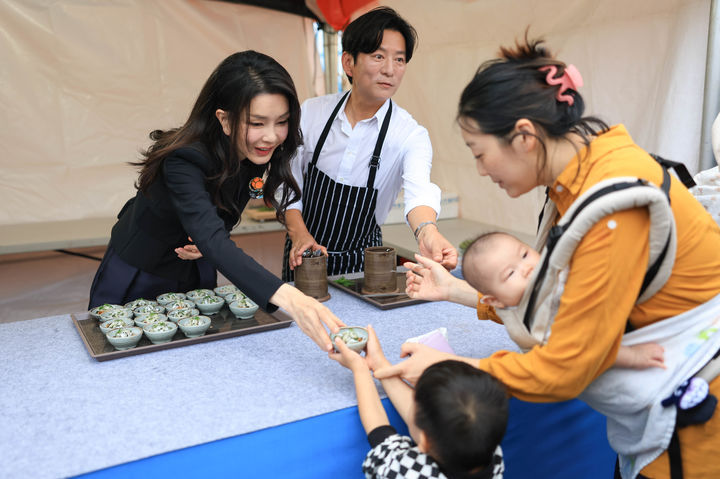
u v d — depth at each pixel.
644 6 2.67
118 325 1.50
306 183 2.35
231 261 1.39
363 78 2.03
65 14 3.77
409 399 1.15
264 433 1.08
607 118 2.93
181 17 4.07
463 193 4.14
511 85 0.98
